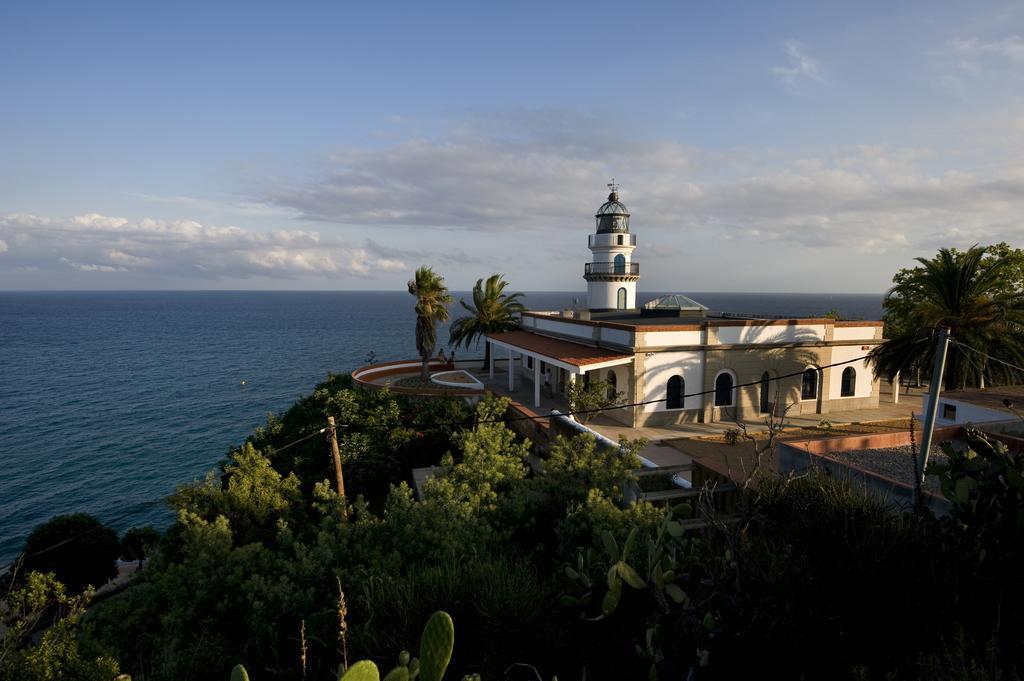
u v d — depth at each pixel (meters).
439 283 39.72
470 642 6.83
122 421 57.66
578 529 11.00
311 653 8.04
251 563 11.70
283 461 30.62
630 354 27.91
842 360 30.91
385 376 45.03
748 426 27.48
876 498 7.89
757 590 5.82
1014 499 6.01
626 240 44.88
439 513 11.95
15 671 8.09
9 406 65.25
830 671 5.20
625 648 6.02
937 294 26.25
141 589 11.82
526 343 35.75
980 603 5.34
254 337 150.00
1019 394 21.00
